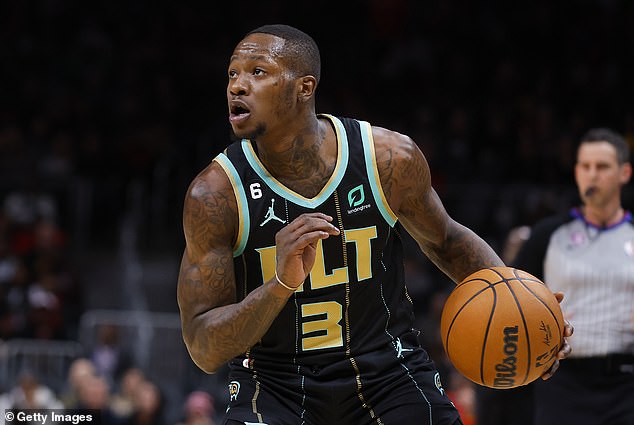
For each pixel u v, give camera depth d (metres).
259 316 6.78
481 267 7.91
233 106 7.09
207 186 7.20
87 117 28.58
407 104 28.50
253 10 30.89
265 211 7.21
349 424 7.43
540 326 7.16
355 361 7.33
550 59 29.19
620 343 10.66
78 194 26.44
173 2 30.77
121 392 18.16
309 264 6.66
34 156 27.41
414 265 22.47
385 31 30.02
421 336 19.73
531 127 26.86
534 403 11.41
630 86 28.38
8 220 24.84
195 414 16.45
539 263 11.17
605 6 29.56
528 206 23.05
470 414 15.44
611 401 10.59
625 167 11.09
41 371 20.08
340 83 29.38
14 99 28.84
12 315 21.98
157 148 27.83
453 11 29.84
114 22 30.48
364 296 7.39
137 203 27.05
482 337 7.16
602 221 11.04
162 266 26.62
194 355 7.20
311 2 31.06
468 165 25.73
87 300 25.31
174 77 29.86
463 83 28.75
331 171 7.30
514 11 29.80
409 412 7.34
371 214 7.35
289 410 7.32
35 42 29.95
